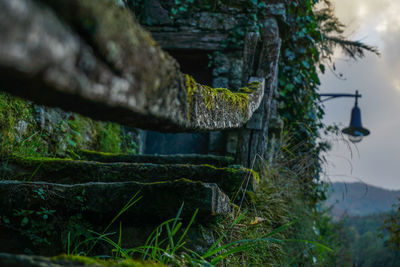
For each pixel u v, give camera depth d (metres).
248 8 5.30
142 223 2.07
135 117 0.86
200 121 1.33
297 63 5.59
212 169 2.76
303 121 5.69
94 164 2.77
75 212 2.04
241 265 2.19
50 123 3.42
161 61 0.90
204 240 2.02
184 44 5.38
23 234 1.91
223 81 5.30
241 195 2.75
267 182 3.61
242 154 3.76
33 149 3.11
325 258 5.40
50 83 0.58
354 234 15.94
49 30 0.56
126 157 3.71
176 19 5.44
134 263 1.12
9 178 2.64
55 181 2.72
